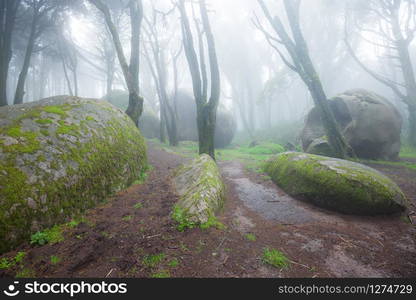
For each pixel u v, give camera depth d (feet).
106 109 22.11
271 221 15.20
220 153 53.83
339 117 42.32
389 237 12.81
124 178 19.65
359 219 15.31
